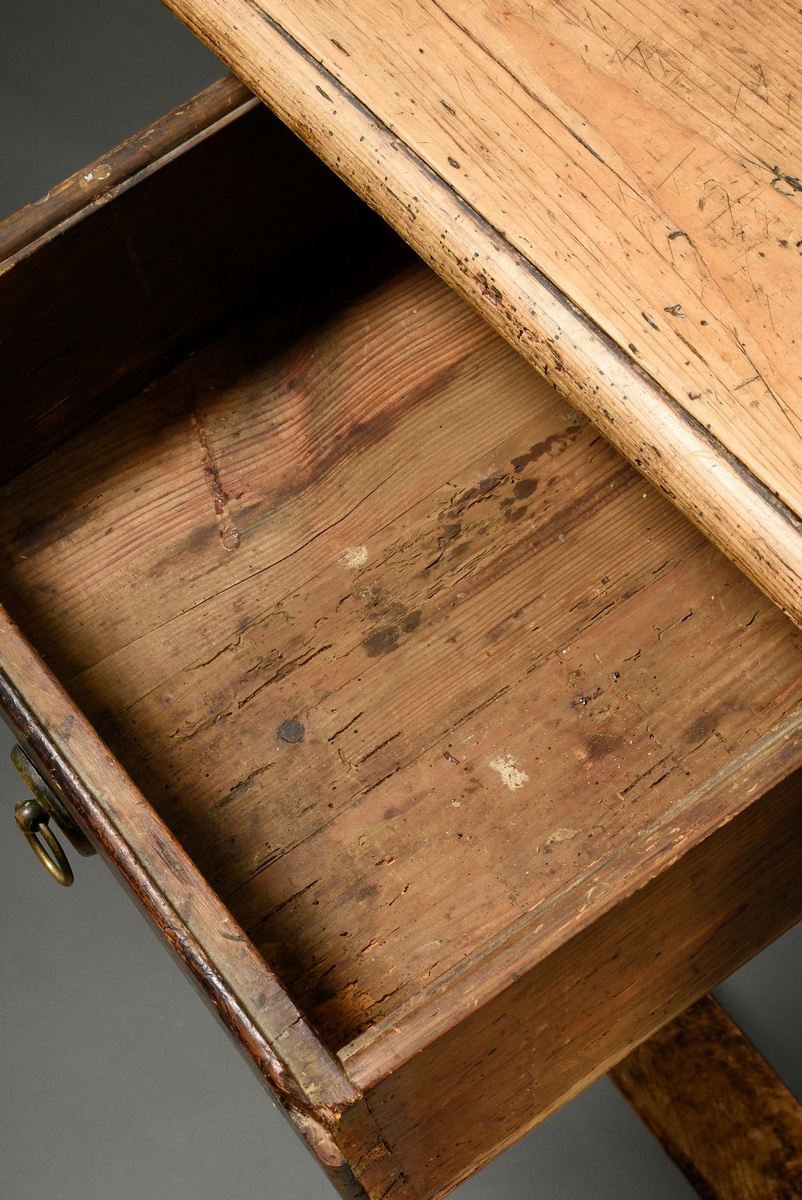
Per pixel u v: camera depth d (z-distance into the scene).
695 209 1.14
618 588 1.31
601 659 1.29
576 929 1.07
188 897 1.09
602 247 1.14
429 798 1.26
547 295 1.13
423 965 1.21
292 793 1.27
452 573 1.33
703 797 1.10
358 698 1.30
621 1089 1.77
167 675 1.32
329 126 1.19
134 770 1.29
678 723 1.26
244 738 1.29
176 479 1.39
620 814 1.24
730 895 1.21
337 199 1.39
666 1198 1.79
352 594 1.33
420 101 1.19
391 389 1.39
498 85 1.19
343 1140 1.08
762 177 1.15
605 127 1.17
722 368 1.10
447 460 1.37
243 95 1.28
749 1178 1.70
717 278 1.12
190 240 1.33
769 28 1.20
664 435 1.10
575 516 1.34
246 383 1.41
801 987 1.89
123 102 2.36
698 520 1.10
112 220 1.28
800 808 1.16
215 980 1.07
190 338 1.41
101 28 2.42
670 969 1.24
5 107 2.37
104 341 1.35
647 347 1.11
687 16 1.20
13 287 1.26
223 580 1.35
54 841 1.30
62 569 1.36
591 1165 1.81
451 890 1.23
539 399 1.38
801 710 1.12
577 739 1.26
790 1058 1.85
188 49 2.39
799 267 1.12
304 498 1.37
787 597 1.08
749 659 1.27
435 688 1.29
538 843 1.24
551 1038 1.19
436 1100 1.14
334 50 1.21
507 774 1.26
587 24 1.21
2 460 1.37
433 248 1.17
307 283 1.43
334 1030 1.19
